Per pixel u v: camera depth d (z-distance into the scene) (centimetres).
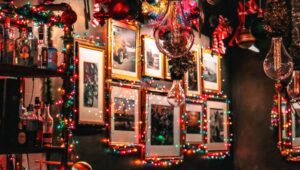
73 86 414
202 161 609
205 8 632
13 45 304
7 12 305
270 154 643
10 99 295
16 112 296
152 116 521
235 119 672
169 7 326
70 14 329
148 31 527
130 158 491
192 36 324
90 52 442
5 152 278
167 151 542
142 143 502
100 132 453
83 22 443
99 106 449
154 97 525
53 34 398
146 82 520
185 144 575
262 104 653
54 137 386
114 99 468
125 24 488
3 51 297
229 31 610
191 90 594
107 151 459
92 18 452
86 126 434
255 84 660
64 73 325
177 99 396
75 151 420
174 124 557
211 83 634
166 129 543
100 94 451
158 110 531
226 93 667
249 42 517
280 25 389
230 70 678
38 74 308
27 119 305
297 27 445
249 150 659
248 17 641
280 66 377
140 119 504
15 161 325
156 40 325
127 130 484
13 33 308
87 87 435
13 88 296
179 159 558
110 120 460
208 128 623
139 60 507
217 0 496
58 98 396
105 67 461
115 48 473
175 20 323
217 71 646
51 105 392
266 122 648
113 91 466
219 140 644
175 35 319
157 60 537
